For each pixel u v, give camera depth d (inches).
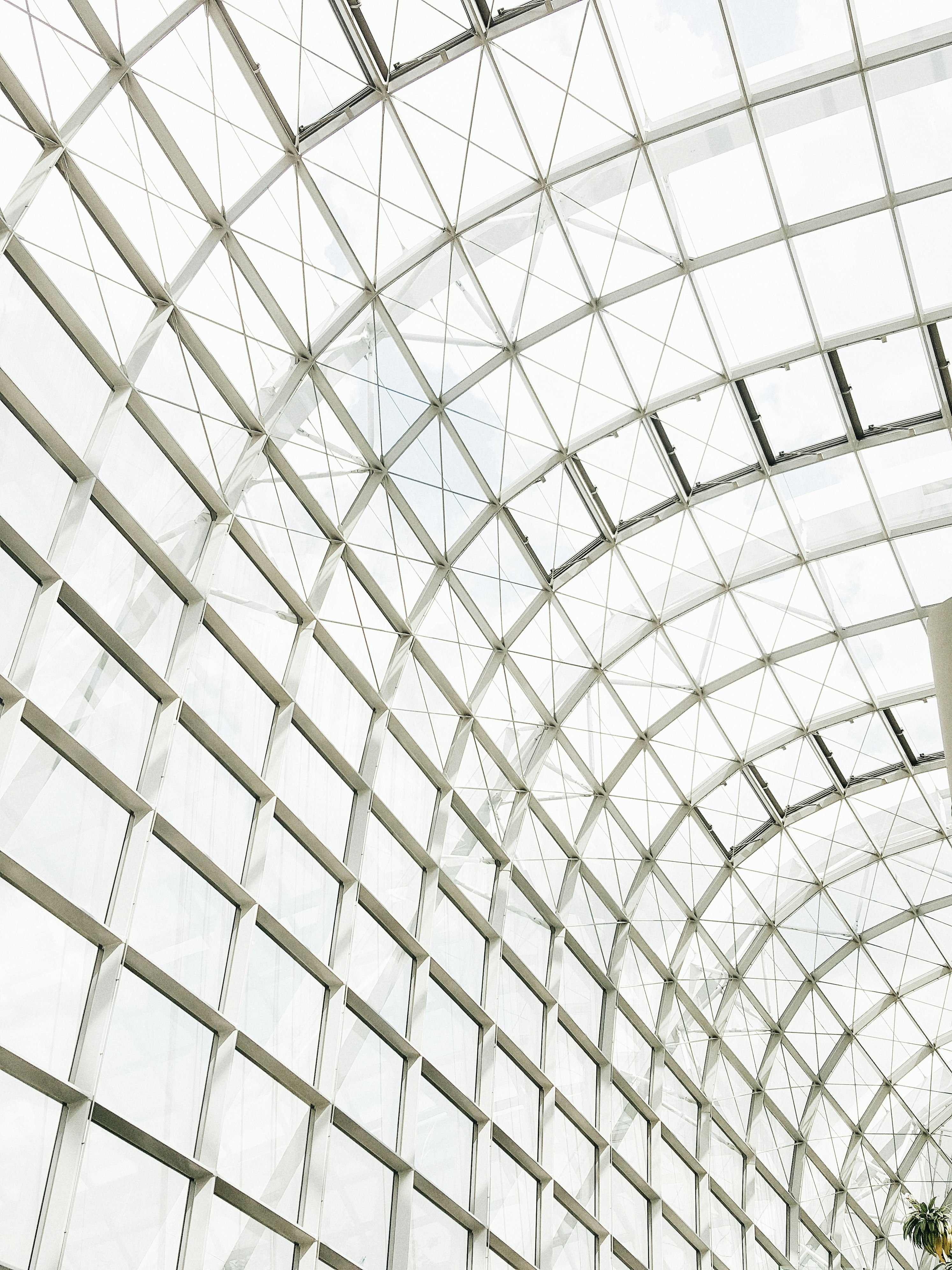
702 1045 1700.3
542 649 1341.0
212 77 845.8
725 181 1018.7
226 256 920.9
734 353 1144.8
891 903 1770.4
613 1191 1382.9
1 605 669.9
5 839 638.5
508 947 1288.1
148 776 776.9
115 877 725.9
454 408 1141.1
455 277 1053.8
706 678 1456.7
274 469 1016.9
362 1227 908.6
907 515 1285.7
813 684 1473.9
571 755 1435.8
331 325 1013.2
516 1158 1193.4
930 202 1026.1
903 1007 1875.0
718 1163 1662.2
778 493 1272.1
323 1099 882.8
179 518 883.4
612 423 1190.9
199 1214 713.0
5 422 700.7
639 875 1573.6
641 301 1105.4
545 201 1024.9
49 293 741.3
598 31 917.2
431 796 1218.6
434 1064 1069.1
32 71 726.5
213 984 808.3
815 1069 1872.5
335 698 1077.8
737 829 1626.5
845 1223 1898.4
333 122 917.8
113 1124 665.0
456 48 916.0
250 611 966.4
